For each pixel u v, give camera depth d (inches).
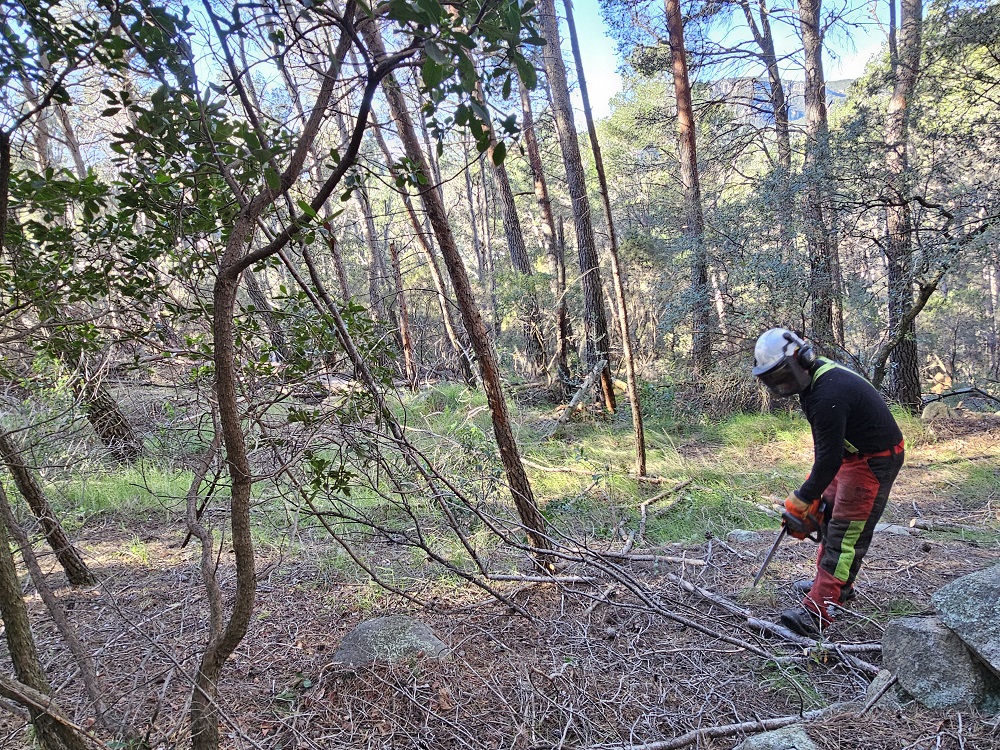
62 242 84.8
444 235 133.2
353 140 59.9
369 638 108.1
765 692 99.7
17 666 60.8
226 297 65.1
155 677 97.3
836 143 330.6
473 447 207.3
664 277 460.4
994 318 858.1
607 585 139.9
